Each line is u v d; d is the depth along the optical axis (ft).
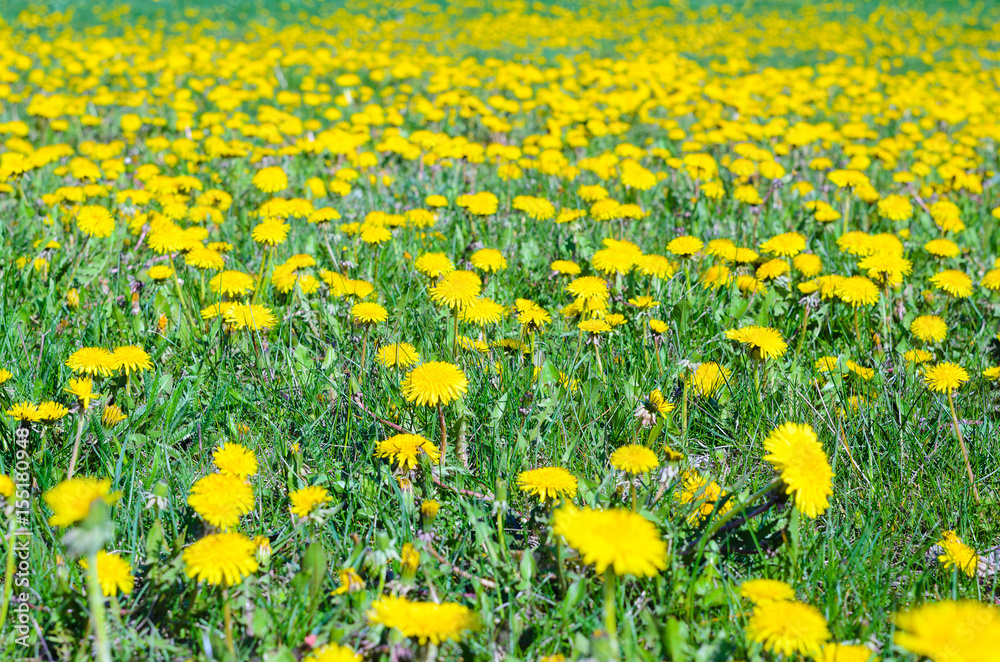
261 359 9.06
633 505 6.19
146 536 6.50
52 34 44.93
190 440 8.06
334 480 7.22
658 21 58.70
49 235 12.09
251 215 14.20
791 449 5.51
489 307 8.48
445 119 24.52
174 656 5.47
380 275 11.77
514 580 6.03
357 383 8.34
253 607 5.71
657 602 5.90
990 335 10.71
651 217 15.60
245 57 33.32
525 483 6.31
